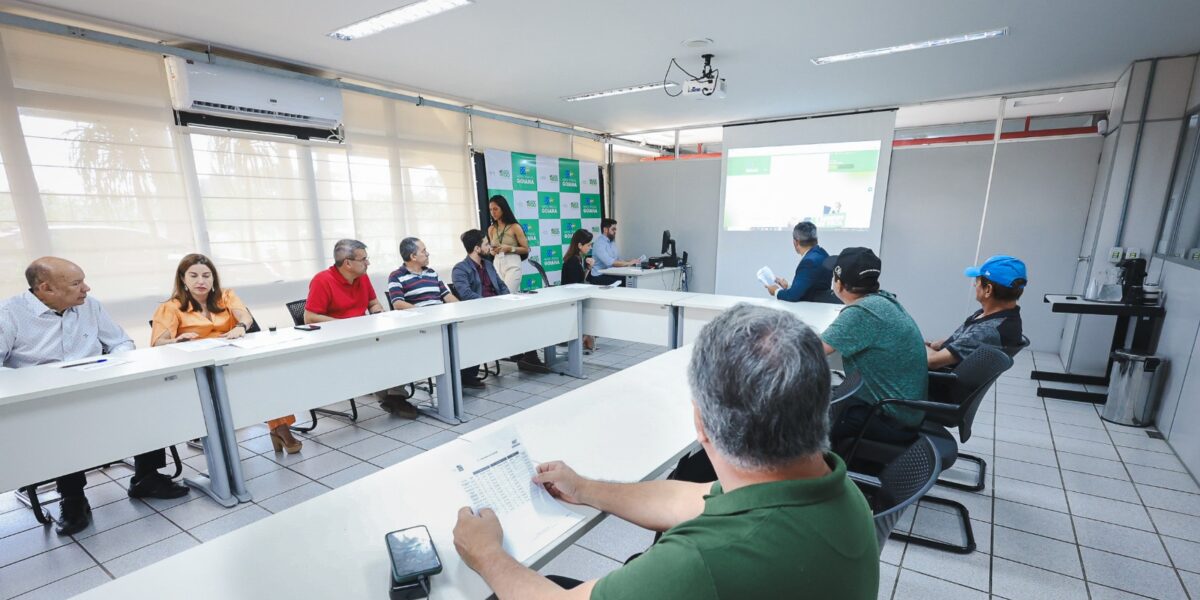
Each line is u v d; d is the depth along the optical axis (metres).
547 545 0.89
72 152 2.93
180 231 3.38
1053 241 4.44
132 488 2.26
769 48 3.39
